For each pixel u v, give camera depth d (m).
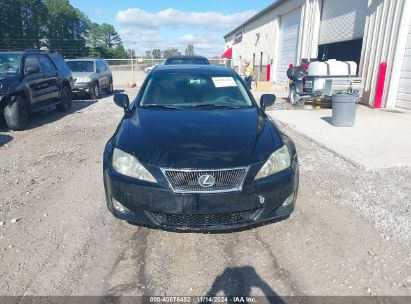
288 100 13.45
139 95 4.44
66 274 2.75
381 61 10.91
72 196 4.19
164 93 4.39
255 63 30.38
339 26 14.33
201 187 2.87
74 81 12.79
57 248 3.09
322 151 6.14
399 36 10.18
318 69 10.86
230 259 2.96
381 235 3.31
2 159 5.74
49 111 10.93
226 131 3.38
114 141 3.41
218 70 4.96
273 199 3.05
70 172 5.06
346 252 3.04
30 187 4.49
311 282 2.66
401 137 6.86
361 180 4.72
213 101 4.30
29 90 8.18
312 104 12.24
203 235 3.31
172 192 2.87
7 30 61.59
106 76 16.27
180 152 3.01
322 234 3.33
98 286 2.62
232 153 3.02
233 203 2.90
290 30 20.83
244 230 3.39
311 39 16.56
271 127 3.67
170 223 2.98
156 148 3.08
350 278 2.70
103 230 3.40
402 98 10.55
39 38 69.19
